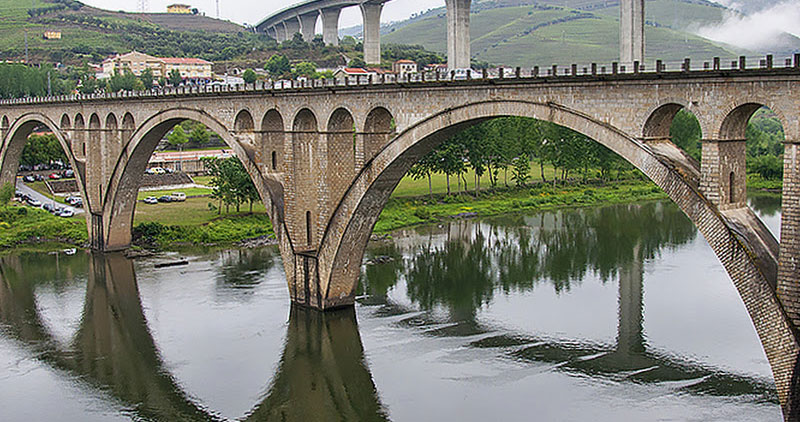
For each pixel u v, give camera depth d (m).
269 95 69.31
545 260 86.00
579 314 65.94
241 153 73.38
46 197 133.38
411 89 57.28
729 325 62.00
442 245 96.94
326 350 59.88
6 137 116.38
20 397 53.00
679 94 42.44
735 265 40.34
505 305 69.19
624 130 45.31
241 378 55.44
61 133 102.88
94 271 87.19
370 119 62.16
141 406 51.47
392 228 109.06
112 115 93.50
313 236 69.81
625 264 82.31
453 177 152.62
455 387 52.50
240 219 113.50
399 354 58.56
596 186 146.62
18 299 76.38
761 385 51.06
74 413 50.47
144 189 145.25
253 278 81.81
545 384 52.25
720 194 41.41
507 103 51.50
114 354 60.69
